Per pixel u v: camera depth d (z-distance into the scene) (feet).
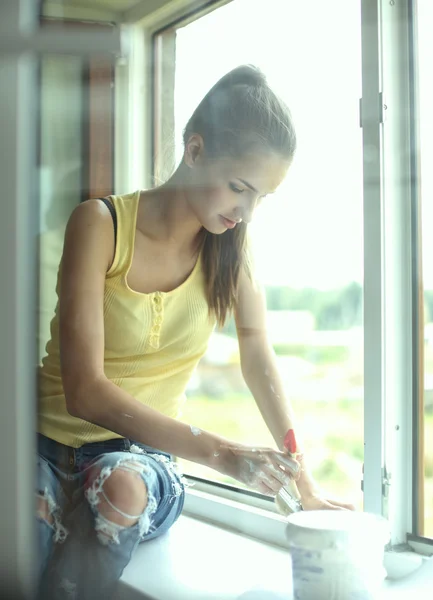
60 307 3.18
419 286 3.61
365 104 3.61
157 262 3.78
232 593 3.09
